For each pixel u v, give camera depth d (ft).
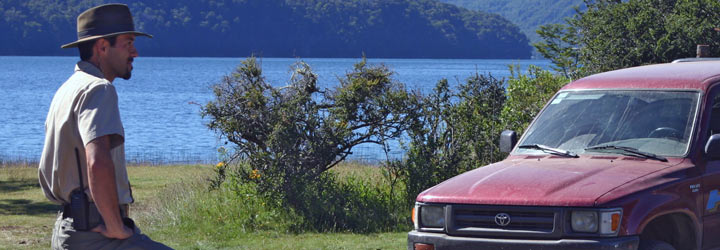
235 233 49.52
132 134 201.98
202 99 354.54
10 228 56.49
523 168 29.37
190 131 209.97
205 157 140.15
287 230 49.78
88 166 18.60
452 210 27.37
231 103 53.88
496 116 59.52
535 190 26.68
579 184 26.76
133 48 20.65
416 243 27.84
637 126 30.78
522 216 26.27
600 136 31.09
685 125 29.86
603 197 25.68
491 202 26.71
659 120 30.55
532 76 72.49
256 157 52.90
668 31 83.46
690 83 31.19
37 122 247.29
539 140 32.42
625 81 32.94
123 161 19.90
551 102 34.27
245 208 52.75
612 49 86.63
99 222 19.53
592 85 33.76
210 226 51.24
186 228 51.60
